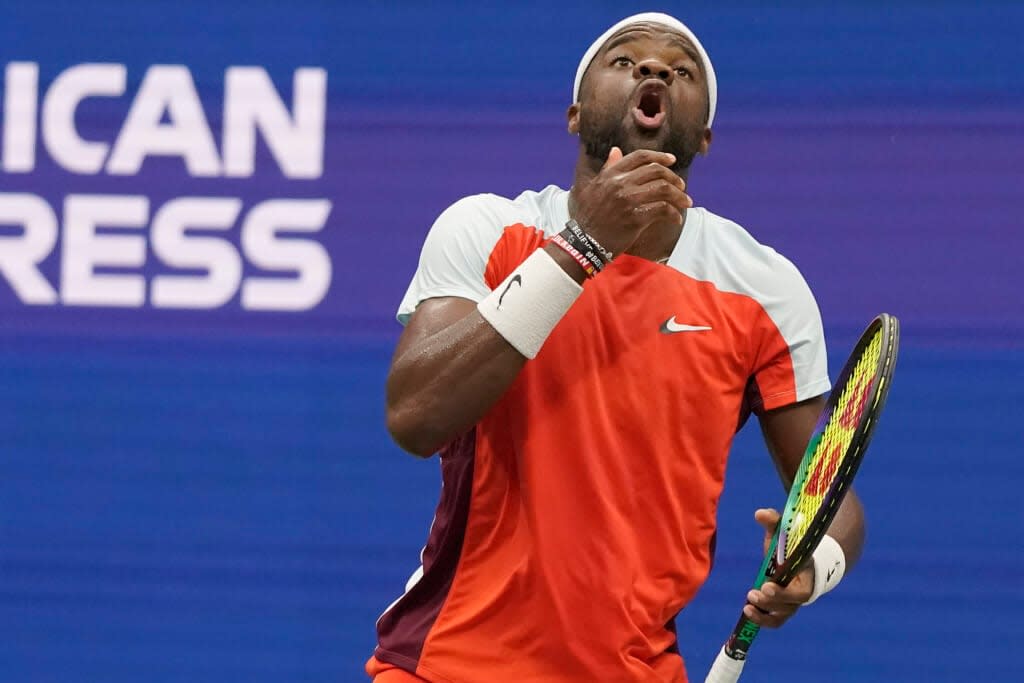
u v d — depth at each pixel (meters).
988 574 15.14
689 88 10.27
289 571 15.77
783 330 10.05
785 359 10.09
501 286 9.23
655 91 10.07
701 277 10.02
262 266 16.06
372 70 16.16
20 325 16.17
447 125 16.06
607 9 16.06
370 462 15.81
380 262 15.98
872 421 8.55
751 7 15.88
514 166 16.00
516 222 9.99
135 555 15.89
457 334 9.21
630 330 9.72
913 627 15.14
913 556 15.21
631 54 10.32
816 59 15.77
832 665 15.17
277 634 15.71
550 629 9.41
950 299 15.44
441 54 16.12
